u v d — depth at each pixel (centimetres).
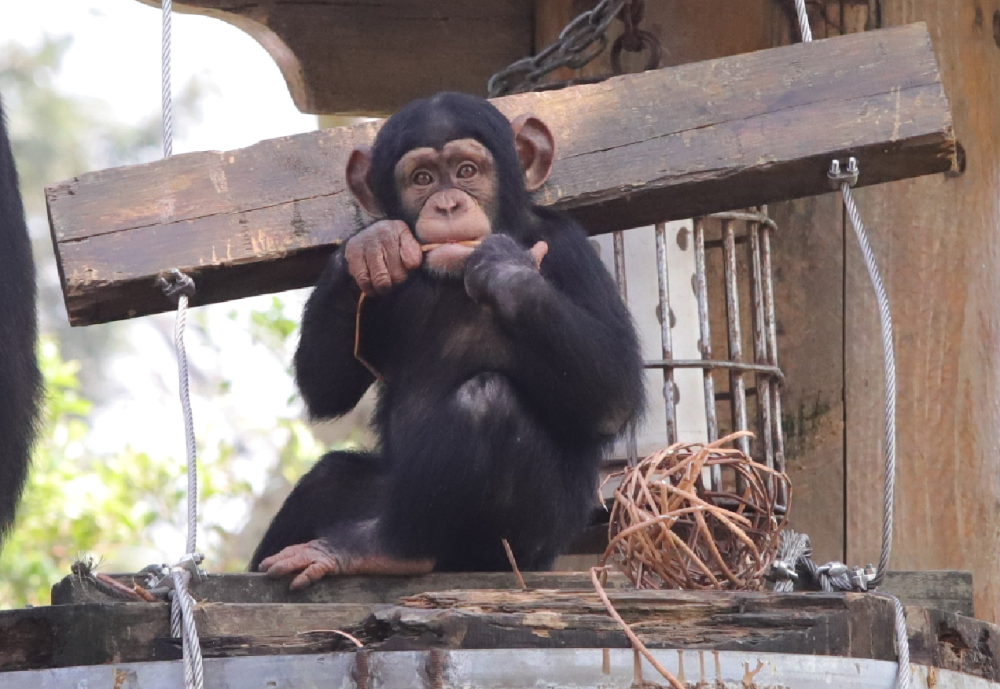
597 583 801
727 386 1455
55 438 2922
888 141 1161
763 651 816
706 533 892
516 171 1139
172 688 794
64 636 837
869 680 823
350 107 1669
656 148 1189
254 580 1002
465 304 1126
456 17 1680
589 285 1123
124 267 1109
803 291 1471
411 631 794
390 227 1078
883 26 1471
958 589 1130
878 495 1434
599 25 1302
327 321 1120
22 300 1157
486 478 1041
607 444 1171
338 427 3067
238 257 1130
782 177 1185
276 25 1641
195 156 1151
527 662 781
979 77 1477
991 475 1445
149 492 3194
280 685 788
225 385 3622
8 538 1127
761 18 1467
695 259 1340
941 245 1455
